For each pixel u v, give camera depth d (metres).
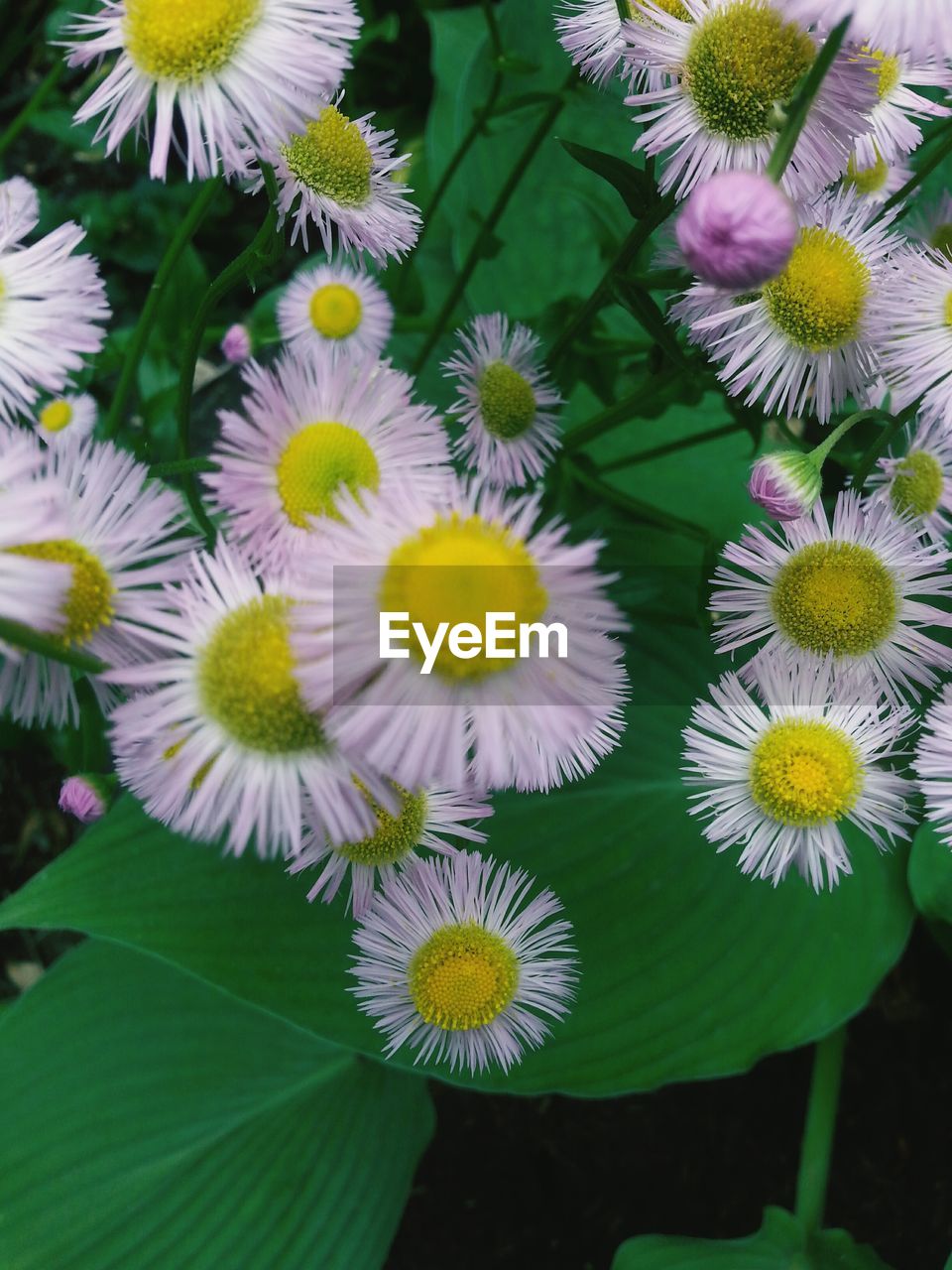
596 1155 0.19
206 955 0.14
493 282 0.20
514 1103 0.20
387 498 0.09
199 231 0.23
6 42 0.22
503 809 0.16
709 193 0.10
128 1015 0.16
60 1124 0.15
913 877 0.16
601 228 0.18
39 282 0.11
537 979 0.13
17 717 0.11
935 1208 0.19
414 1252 0.19
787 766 0.13
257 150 0.11
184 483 0.12
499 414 0.15
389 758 0.09
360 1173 0.16
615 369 0.17
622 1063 0.15
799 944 0.16
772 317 0.13
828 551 0.13
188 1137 0.16
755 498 0.13
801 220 0.13
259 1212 0.15
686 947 0.16
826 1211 0.19
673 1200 0.19
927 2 0.09
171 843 0.14
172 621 0.10
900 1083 0.20
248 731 0.10
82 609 0.10
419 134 0.24
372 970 0.13
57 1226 0.15
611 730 0.11
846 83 0.11
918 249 0.14
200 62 0.10
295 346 0.16
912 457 0.14
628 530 0.18
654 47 0.12
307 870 0.14
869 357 0.13
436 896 0.13
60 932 0.20
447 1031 0.13
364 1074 0.17
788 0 0.10
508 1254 0.19
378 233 0.13
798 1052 0.20
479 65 0.19
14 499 0.09
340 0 0.11
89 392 0.21
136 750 0.10
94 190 0.23
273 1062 0.16
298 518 0.11
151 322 0.14
